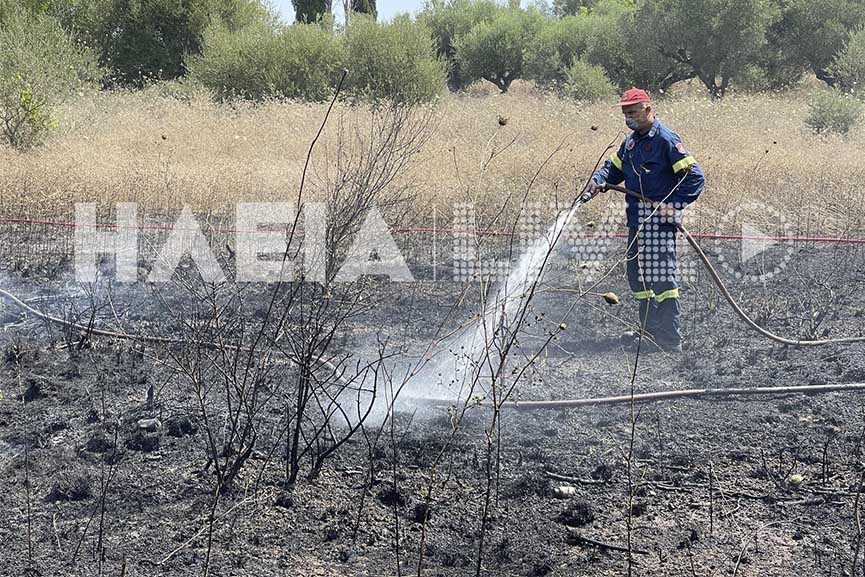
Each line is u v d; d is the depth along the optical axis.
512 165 11.95
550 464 4.41
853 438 4.71
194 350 5.58
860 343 6.38
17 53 16.25
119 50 30.34
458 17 40.69
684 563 3.57
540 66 34.91
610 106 20.48
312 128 15.91
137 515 3.88
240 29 29.03
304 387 4.59
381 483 4.19
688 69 31.50
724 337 6.67
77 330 6.46
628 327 6.58
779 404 5.20
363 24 24.91
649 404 5.20
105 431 4.70
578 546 3.71
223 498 4.02
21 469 4.30
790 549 3.69
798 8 30.22
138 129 16.77
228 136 15.73
